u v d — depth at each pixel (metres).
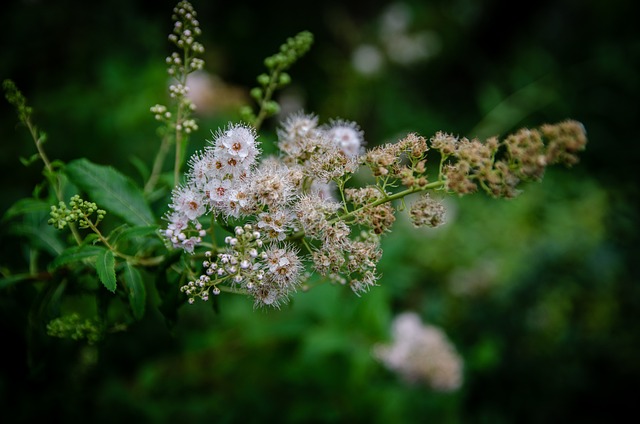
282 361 0.32
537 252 0.46
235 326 0.33
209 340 0.32
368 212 0.18
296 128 0.20
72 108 0.46
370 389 0.32
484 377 0.40
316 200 0.18
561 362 0.40
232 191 0.18
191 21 0.20
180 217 0.18
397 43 0.86
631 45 0.81
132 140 0.44
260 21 0.89
